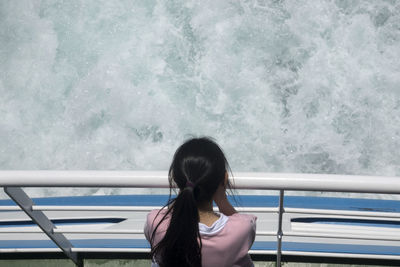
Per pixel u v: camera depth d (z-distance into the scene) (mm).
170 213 1207
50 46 5758
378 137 5156
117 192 4918
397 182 1312
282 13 5723
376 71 5414
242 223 1213
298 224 2332
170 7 5859
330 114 5254
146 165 5184
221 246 1190
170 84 5496
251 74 5461
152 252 1218
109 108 5422
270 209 1601
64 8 5930
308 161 5086
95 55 5703
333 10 5680
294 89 5375
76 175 1369
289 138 5156
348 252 2215
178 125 5293
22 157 5281
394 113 5242
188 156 1149
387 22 5605
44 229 1730
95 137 5340
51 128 5398
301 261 2355
